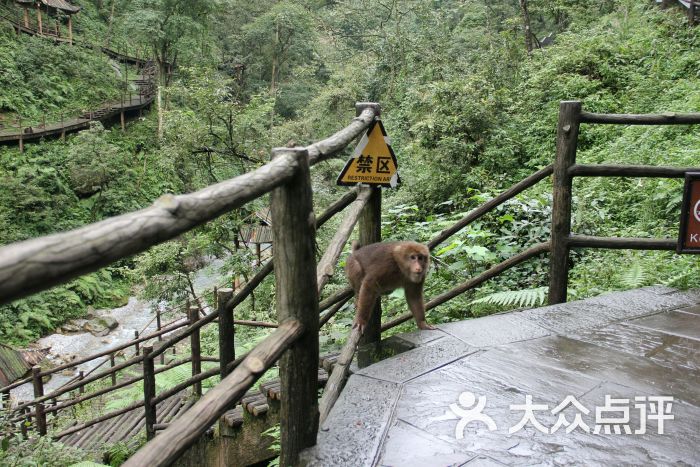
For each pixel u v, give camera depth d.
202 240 11.73
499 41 21.00
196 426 1.45
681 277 4.46
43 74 29.00
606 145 10.38
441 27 20.86
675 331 3.50
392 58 20.38
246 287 4.86
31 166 22.47
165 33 32.31
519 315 3.78
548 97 12.90
